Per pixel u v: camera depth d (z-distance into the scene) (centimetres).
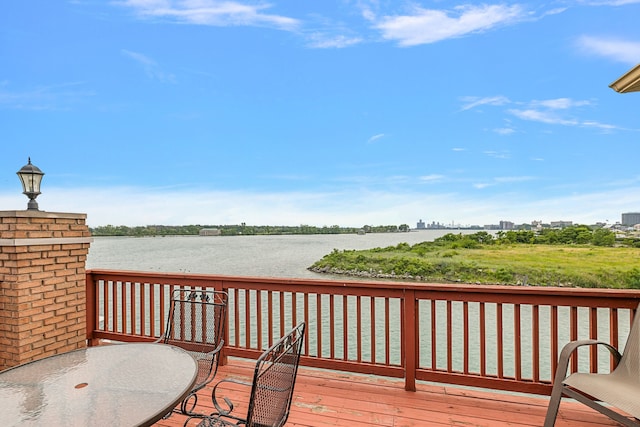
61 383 170
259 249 5050
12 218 341
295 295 342
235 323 365
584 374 235
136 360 200
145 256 4100
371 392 304
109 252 3888
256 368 144
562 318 1255
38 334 361
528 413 268
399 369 310
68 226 394
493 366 1021
